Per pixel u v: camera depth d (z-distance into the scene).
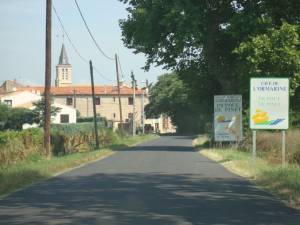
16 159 34.47
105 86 176.75
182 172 30.16
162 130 181.12
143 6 55.59
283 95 30.94
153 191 21.75
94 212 16.64
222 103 53.88
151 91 153.38
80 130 63.69
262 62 47.06
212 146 56.91
